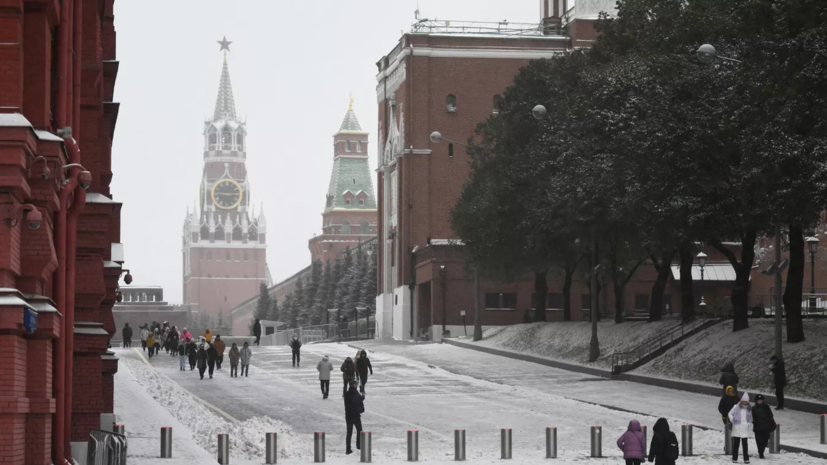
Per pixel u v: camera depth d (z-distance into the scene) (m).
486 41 107.50
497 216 76.38
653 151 51.22
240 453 32.69
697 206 51.09
